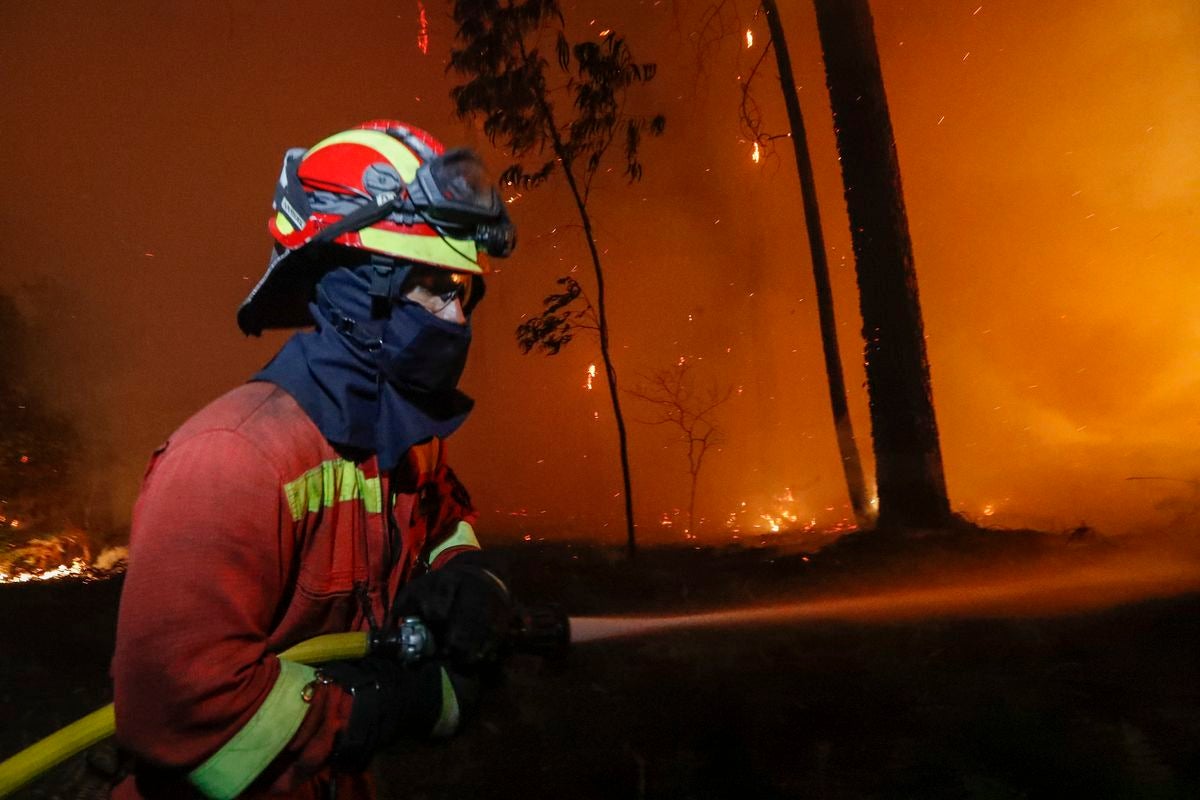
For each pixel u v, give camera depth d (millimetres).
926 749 4789
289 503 1975
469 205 2109
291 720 1879
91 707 6391
